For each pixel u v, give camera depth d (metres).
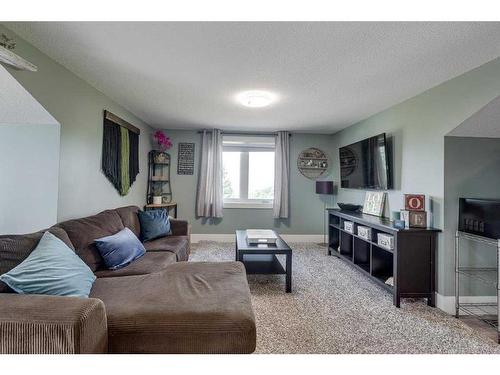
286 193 5.12
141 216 3.32
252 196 5.35
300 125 4.57
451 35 1.76
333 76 2.46
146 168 4.61
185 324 1.31
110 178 3.26
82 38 1.88
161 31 1.78
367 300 2.58
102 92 3.02
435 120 2.64
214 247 4.59
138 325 1.30
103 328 1.19
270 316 2.23
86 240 2.12
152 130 4.89
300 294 2.70
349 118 4.02
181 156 5.10
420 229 2.52
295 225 5.27
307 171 5.27
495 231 2.12
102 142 3.07
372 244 3.01
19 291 1.29
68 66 2.35
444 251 2.48
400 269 2.49
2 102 2.07
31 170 2.32
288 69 2.33
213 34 1.80
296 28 1.72
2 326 1.01
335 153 5.17
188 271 2.01
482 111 2.22
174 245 2.97
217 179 5.02
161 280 1.83
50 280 1.37
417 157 2.89
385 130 3.51
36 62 2.03
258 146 5.32
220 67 2.32
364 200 4.01
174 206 4.96
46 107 2.16
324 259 3.97
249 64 2.25
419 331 2.04
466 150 2.53
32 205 2.32
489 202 2.18
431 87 2.69
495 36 1.76
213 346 1.30
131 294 1.59
